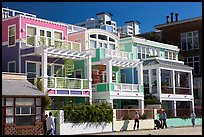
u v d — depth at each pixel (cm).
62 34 3775
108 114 3241
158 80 4384
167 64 4528
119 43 4569
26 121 2698
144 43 4753
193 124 3900
